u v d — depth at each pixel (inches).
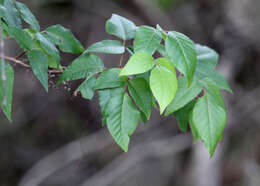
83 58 74.7
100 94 71.4
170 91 63.9
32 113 320.2
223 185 316.5
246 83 286.8
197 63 86.3
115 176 291.0
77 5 268.7
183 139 296.4
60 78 73.2
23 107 319.3
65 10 267.4
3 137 332.5
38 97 314.0
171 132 310.5
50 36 81.4
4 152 332.2
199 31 274.8
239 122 280.1
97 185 283.4
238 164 320.5
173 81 64.4
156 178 331.0
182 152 324.2
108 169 293.0
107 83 70.7
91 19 276.8
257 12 262.5
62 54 200.8
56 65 85.0
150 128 307.0
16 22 78.5
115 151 308.7
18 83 301.7
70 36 83.4
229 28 266.5
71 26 273.4
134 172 332.8
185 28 280.5
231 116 274.5
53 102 308.0
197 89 75.7
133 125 69.7
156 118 307.4
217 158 284.7
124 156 298.8
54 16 263.1
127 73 63.1
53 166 291.9
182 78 76.7
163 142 295.9
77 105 287.1
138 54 64.2
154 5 274.4
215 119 73.6
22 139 333.1
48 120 315.9
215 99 75.3
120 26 80.4
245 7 263.0
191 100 81.2
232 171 320.2
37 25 81.9
